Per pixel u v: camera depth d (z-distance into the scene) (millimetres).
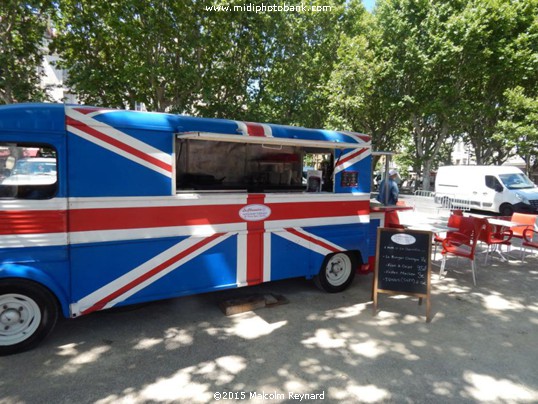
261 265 4570
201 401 2801
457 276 6328
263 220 4539
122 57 11438
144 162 3764
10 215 3191
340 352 3598
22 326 3391
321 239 5023
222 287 4312
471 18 16688
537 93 19469
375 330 4117
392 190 7949
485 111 19844
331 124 16844
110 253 3645
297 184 5809
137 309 4555
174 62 12008
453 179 16969
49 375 3080
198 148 4746
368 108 20375
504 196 14469
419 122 22641
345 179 5188
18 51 11930
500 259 7594
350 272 5438
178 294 4043
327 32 16484
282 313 4535
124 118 3641
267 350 3598
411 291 4465
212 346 3654
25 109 3258
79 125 3434
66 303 3469
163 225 3900
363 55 16562
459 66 17984
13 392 2838
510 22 16922
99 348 3564
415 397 2912
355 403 2820
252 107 13367
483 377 3225
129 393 2873
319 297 5141
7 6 10797
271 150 5434
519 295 5391
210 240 4184
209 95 11734
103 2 10750
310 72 16469
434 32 17938
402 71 18578
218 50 12273
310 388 2998
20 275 3227
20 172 3244
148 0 10547
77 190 3449
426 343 3832
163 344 3676
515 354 3645
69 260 3457
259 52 13266
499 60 17453
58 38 12031
